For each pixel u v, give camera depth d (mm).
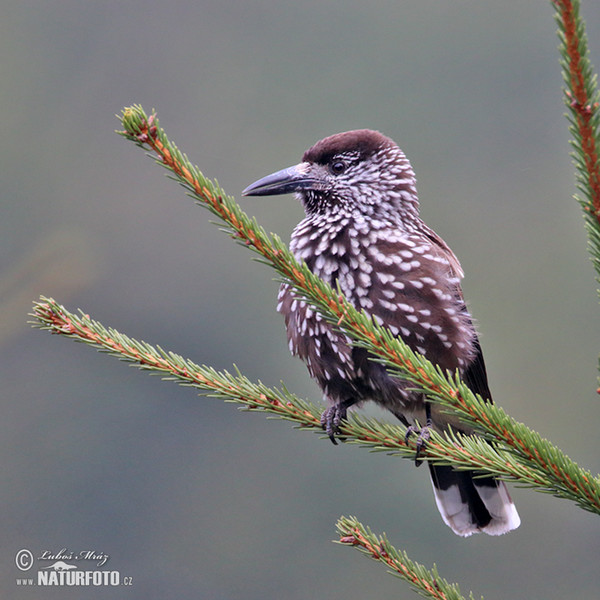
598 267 4469
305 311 6844
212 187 4957
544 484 4770
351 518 5141
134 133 4844
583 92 3951
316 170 7605
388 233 7086
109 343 5664
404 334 6848
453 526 7242
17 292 14602
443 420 7270
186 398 14359
